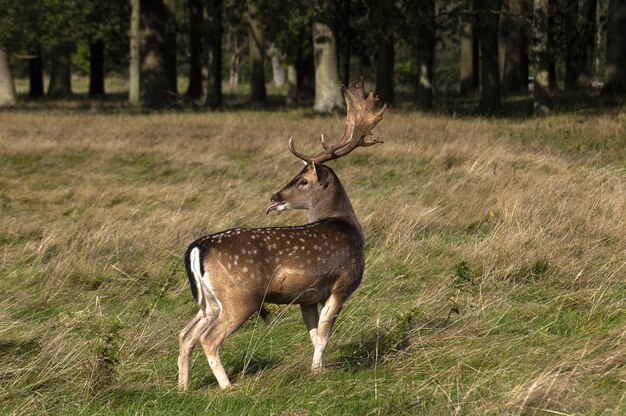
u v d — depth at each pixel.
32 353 8.48
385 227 13.70
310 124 30.56
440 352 8.09
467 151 20.78
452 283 9.94
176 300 10.66
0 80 48.53
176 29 48.66
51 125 31.84
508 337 8.51
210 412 6.91
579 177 17.23
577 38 48.31
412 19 37.88
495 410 6.45
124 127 30.45
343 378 7.69
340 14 44.97
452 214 14.51
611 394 6.79
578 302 9.58
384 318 9.39
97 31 43.12
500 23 51.88
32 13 40.81
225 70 97.12
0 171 21.16
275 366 8.10
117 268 11.59
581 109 32.97
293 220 14.81
